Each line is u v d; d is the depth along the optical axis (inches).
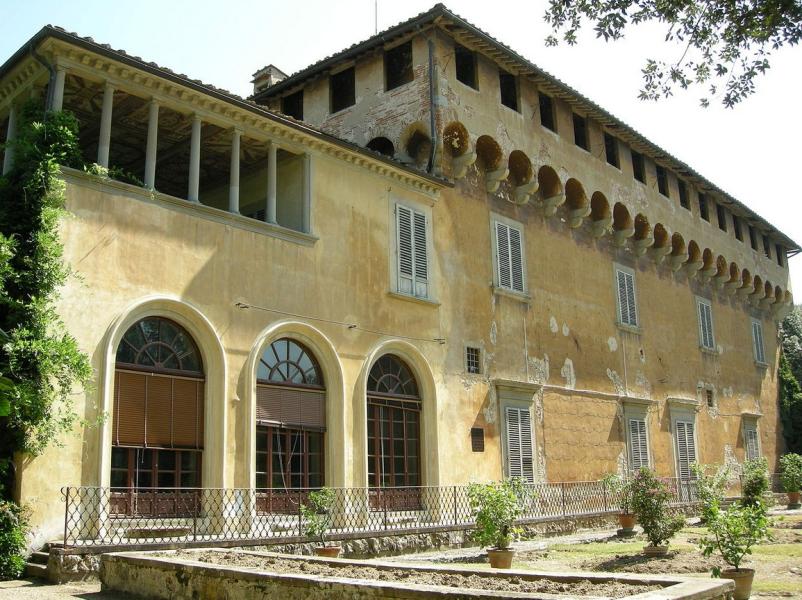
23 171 565.0
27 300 534.9
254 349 670.5
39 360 512.7
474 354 899.4
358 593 320.2
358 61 978.1
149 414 602.2
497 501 623.5
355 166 807.7
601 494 1016.9
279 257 714.2
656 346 1241.4
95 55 597.0
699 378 1348.4
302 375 723.4
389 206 835.4
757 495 1107.9
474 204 946.1
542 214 1053.2
